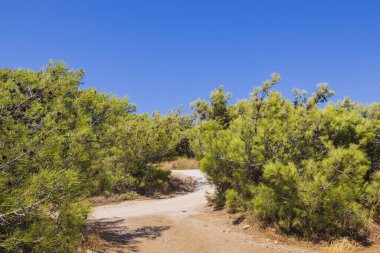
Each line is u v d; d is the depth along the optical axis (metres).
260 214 9.88
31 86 6.00
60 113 6.26
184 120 21.27
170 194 18.77
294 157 9.77
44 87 6.11
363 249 8.23
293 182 8.65
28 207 4.71
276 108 10.63
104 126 8.88
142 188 18.72
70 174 5.21
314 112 10.09
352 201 8.72
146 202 16.22
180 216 11.95
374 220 9.66
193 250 8.34
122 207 14.65
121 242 8.84
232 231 9.73
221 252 8.12
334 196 8.38
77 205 6.27
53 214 6.07
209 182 13.49
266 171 8.70
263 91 10.45
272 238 9.09
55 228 5.76
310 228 8.90
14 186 5.35
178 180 22.03
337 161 8.55
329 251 8.14
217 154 11.51
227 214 11.63
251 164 10.22
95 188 8.94
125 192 17.58
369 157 10.10
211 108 16.11
